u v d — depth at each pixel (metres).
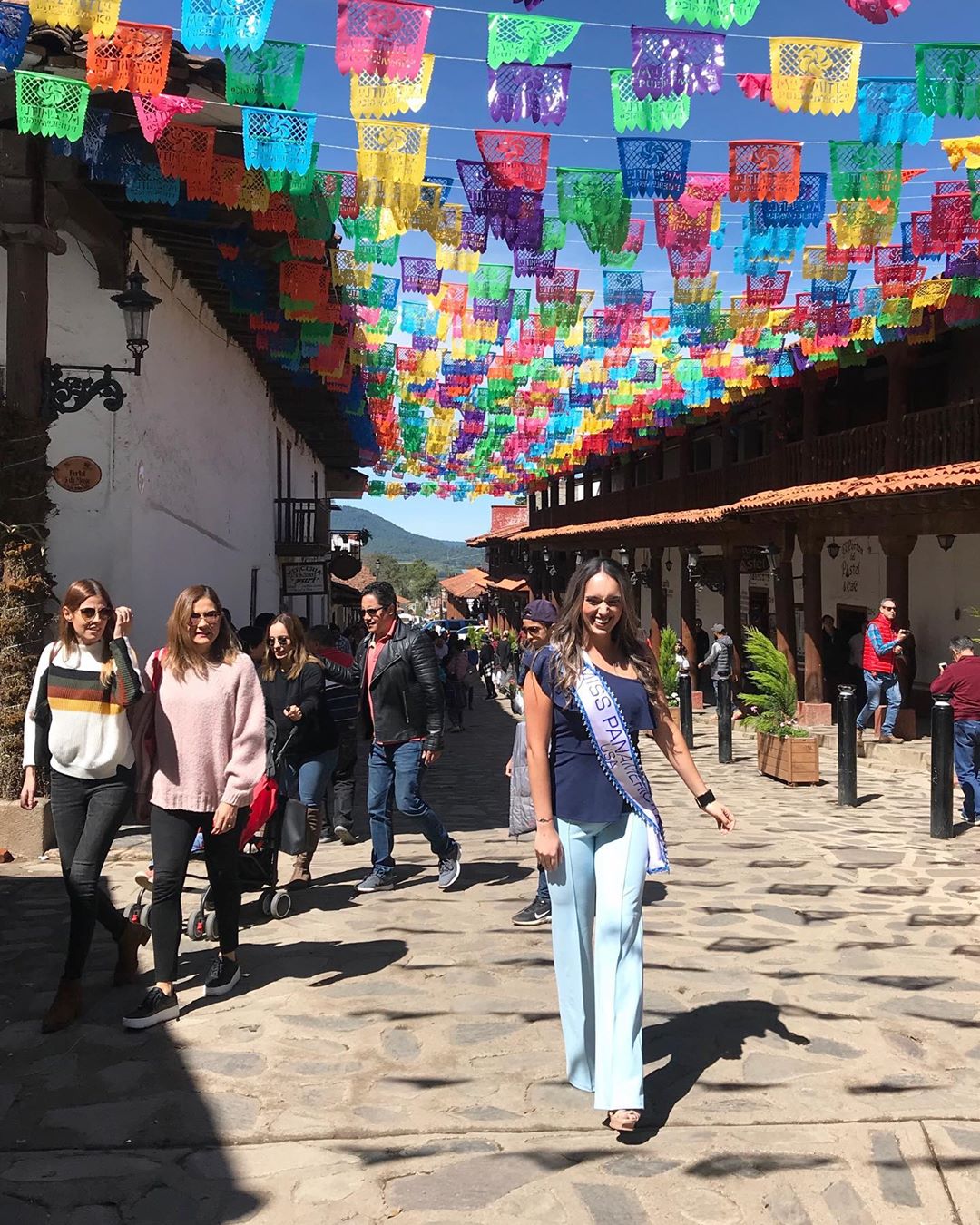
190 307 11.25
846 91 4.84
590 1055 3.52
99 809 4.25
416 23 4.70
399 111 4.74
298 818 5.96
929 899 6.36
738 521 20.23
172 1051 3.94
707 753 15.20
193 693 4.29
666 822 9.26
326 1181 3.02
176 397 10.76
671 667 19.02
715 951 5.26
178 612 4.33
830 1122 3.37
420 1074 3.73
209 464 12.39
